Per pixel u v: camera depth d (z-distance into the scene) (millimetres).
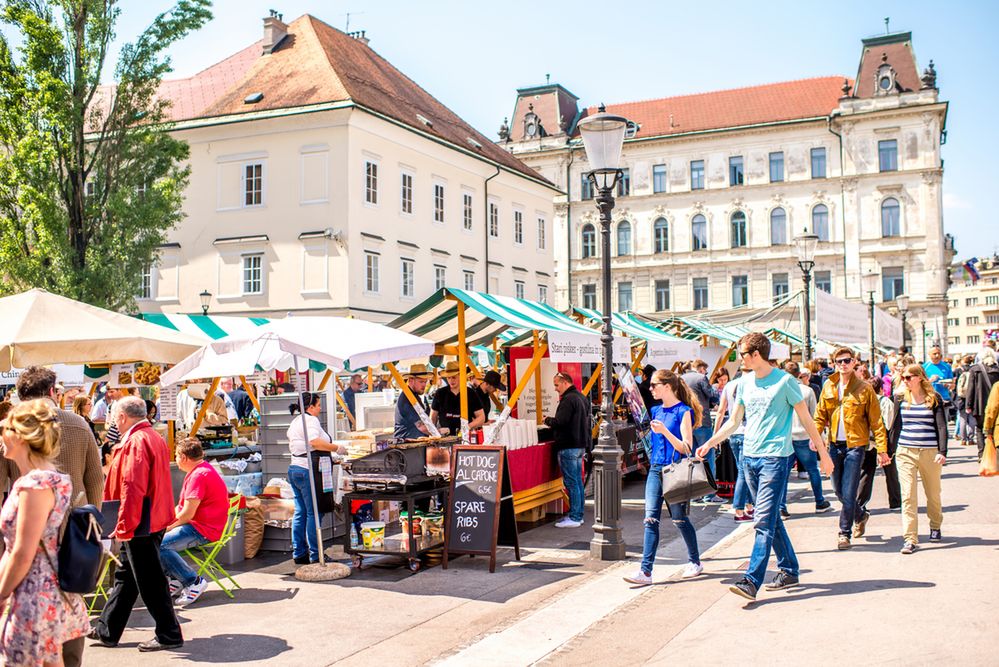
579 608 7516
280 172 34000
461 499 9430
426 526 9570
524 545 10578
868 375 13461
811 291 56406
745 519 11867
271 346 10461
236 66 39531
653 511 8312
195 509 8047
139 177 27781
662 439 8391
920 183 55969
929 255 55750
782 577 7672
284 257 33719
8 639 4574
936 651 5648
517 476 11242
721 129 59969
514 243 45969
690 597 7656
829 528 10828
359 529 9586
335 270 32938
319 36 37969
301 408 9727
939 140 55938
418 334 12938
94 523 4859
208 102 38344
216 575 9219
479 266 42125
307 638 6906
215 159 35062
